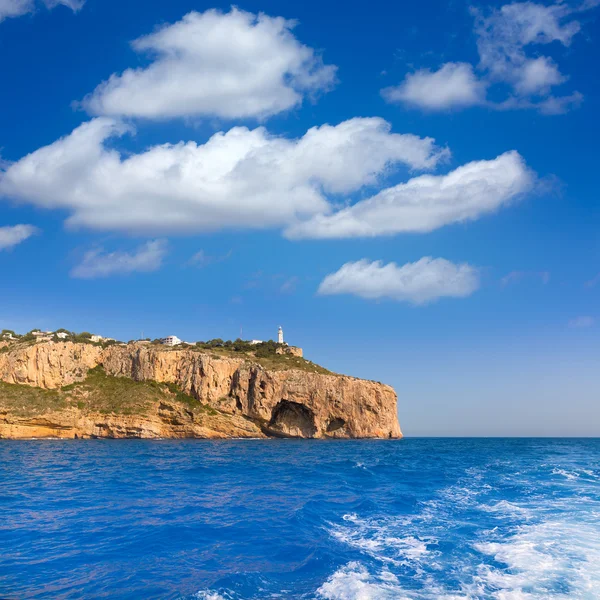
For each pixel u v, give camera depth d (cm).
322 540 2052
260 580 1550
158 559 1798
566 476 4619
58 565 1736
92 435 11500
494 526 2338
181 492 3472
